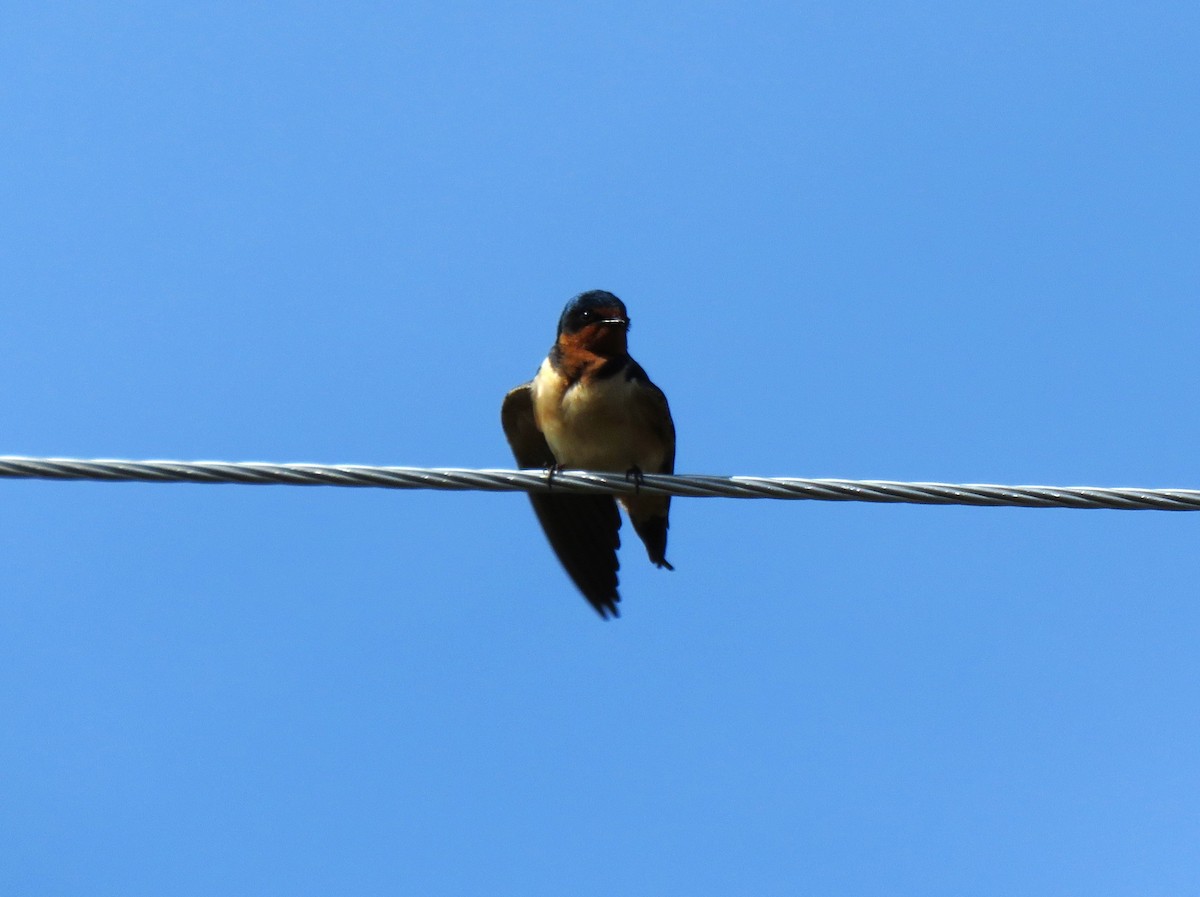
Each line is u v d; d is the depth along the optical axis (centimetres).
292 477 993
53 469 959
